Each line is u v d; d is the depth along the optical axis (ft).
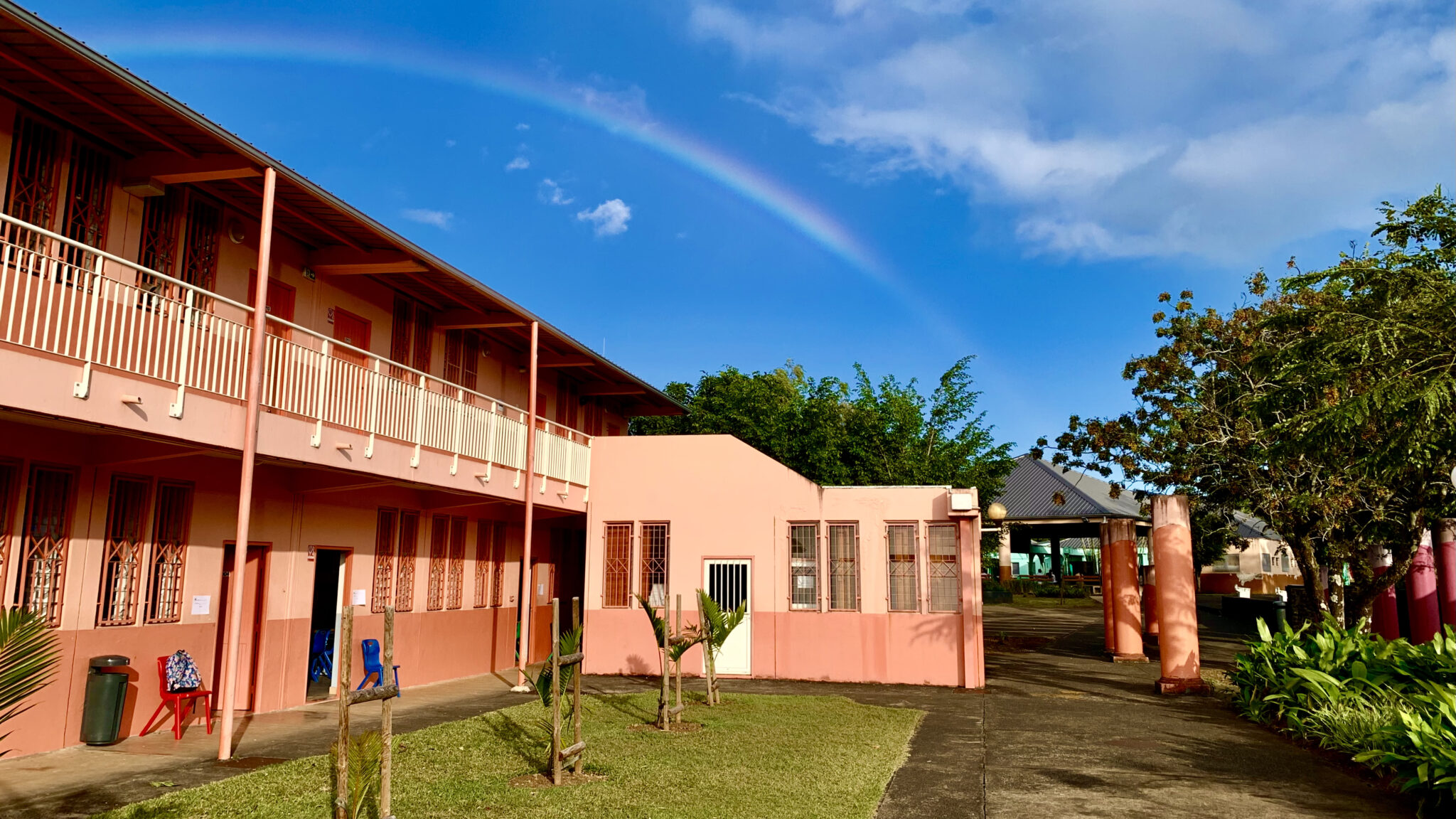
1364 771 30.09
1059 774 29.68
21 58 25.82
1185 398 60.59
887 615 54.80
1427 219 37.42
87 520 32.78
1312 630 55.36
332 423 37.60
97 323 32.55
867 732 36.24
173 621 36.37
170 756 30.71
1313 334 42.52
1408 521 54.08
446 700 45.37
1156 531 51.06
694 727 36.70
